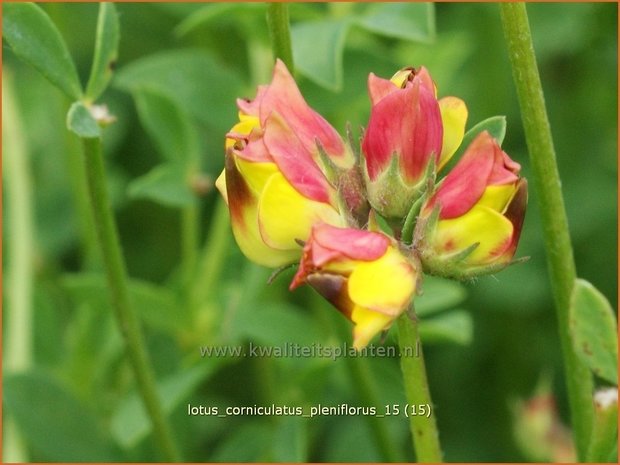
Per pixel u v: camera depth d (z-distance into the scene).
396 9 0.21
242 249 0.17
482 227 0.16
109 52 0.18
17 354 0.24
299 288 0.26
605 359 0.17
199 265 0.25
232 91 0.23
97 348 0.23
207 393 0.26
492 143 0.16
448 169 0.23
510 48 0.17
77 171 0.24
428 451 0.17
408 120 0.16
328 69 0.20
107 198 0.19
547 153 0.18
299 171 0.16
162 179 0.22
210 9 0.22
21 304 0.24
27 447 0.23
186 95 0.22
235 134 0.17
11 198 0.25
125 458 0.22
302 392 0.22
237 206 0.16
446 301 0.22
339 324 0.20
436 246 0.16
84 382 0.24
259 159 0.16
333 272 0.16
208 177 0.22
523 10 0.17
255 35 0.23
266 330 0.22
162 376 0.24
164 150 0.22
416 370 0.17
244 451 0.22
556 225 0.18
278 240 0.16
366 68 0.23
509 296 0.26
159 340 0.24
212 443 0.25
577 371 0.18
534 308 0.26
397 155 0.16
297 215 0.16
